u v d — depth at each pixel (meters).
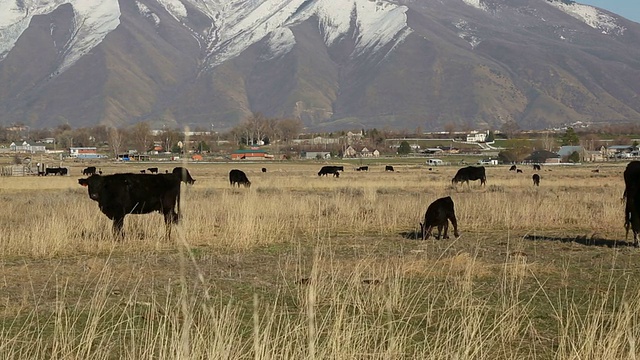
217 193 39.25
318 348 7.58
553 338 8.95
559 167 123.62
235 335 8.71
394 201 29.44
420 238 18.53
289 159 165.00
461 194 38.41
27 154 171.38
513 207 25.25
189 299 10.62
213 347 7.15
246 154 165.12
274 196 30.77
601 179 66.62
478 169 50.94
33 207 26.94
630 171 17.25
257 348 6.56
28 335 8.96
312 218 22.97
